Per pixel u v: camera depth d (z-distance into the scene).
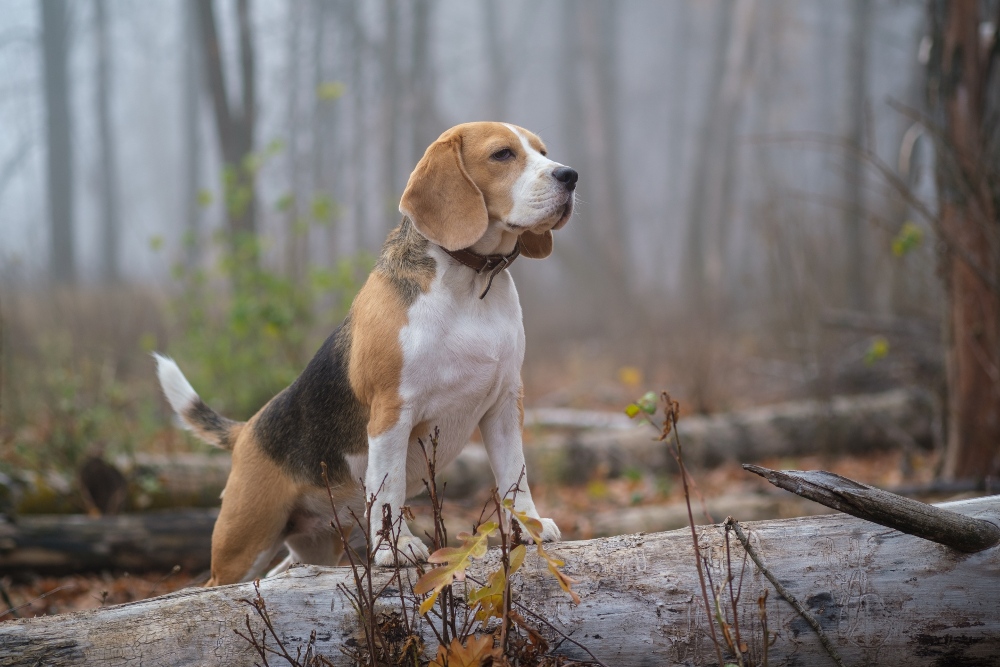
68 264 19.77
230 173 8.98
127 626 2.73
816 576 2.76
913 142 5.95
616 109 25.45
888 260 8.84
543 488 7.14
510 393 3.43
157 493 6.01
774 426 7.85
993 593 2.71
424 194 3.32
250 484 3.67
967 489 5.46
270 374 7.88
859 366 9.10
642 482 7.09
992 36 5.68
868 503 2.63
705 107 21.58
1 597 4.73
